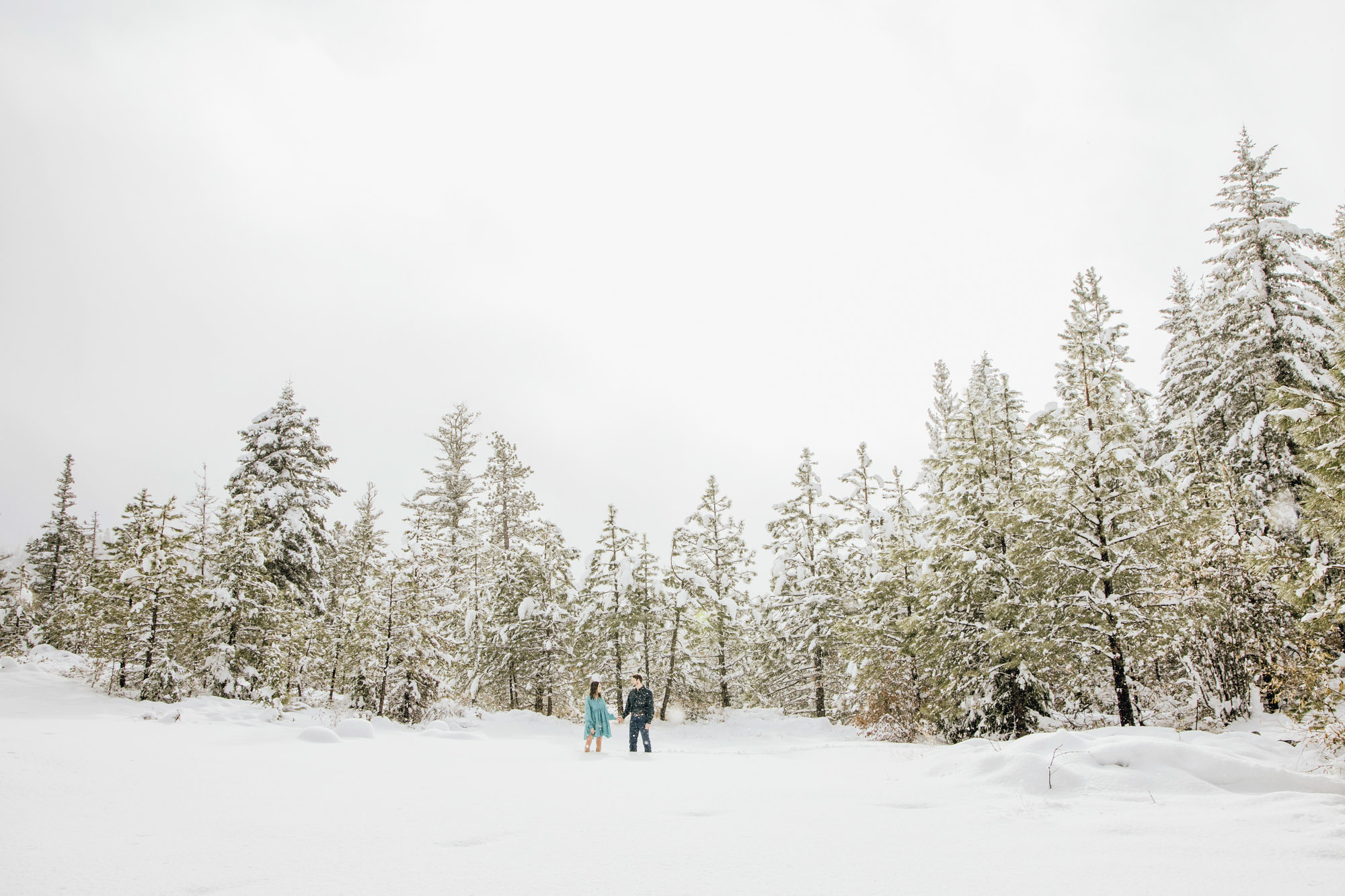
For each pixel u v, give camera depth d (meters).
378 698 23.58
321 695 27.78
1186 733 11.84
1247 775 7.20
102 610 20.97
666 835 5.70
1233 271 21.89
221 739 12.50
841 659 29.41
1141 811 6.31
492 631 32.59
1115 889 4.16
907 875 4.52
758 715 31.31
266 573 23.95
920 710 20.73
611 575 32.31
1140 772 7.48
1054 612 17.17
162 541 21.61
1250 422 20.52
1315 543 15.36
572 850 5.21
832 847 5.27
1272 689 13.02
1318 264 20.83
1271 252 21.22
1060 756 8.17
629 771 10.27
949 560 19.92
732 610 37.69
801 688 33.31
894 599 24.31
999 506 19.59
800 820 6.30
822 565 33.06
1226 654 15.83
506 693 32.78
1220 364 22.59
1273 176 21.75
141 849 4.98
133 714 16.44
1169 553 16.95
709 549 38.38
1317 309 20.34
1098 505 17.41
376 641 23.78
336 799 7.27
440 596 31.50
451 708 24.89
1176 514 17.12
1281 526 19.33
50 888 4.02
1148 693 18.42
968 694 19.05
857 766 10.72
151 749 9.88
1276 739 10.97
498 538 42.31
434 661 25.28
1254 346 21.06
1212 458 22.16
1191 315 28.20
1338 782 6.97
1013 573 18.78
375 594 24.59
